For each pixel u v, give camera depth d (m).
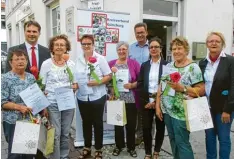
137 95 3.95
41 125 3.08
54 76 3.34
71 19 6.12
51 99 3.33
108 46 4.52
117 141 4.15
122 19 4.57
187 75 2.97
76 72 3.80
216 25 7.44
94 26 4.39
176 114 3.03
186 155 3.05
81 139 4.46
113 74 3.96
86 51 3.78
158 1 6.67
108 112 3.90
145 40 4.45
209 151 3.41
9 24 15.91
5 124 2.93
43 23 8.70
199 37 7.18
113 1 5.94
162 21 6.93
